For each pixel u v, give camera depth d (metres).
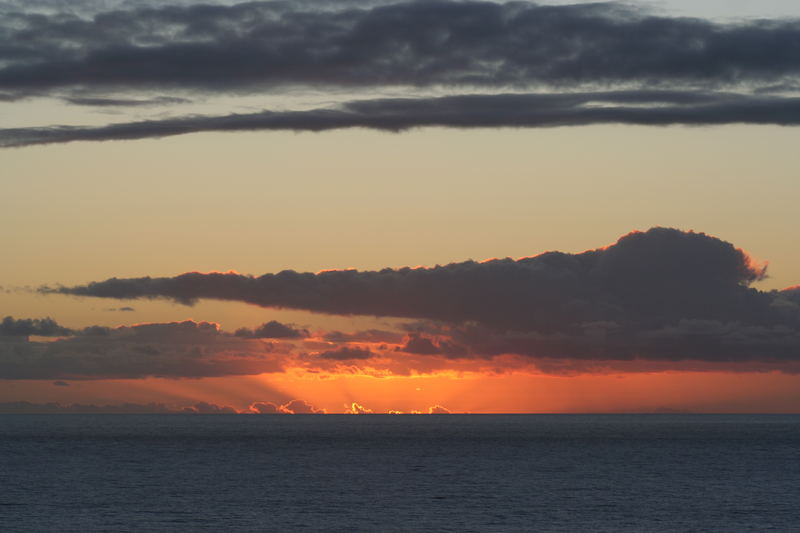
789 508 119.25
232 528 102.50
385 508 118.69
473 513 114.38
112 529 101.44
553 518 110.38
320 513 113.94
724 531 101.50
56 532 99.62
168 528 102.25
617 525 105.31
